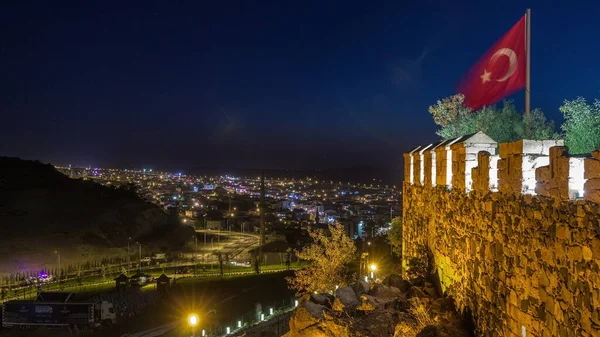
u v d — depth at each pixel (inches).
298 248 4446.4
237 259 4485.7
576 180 303.7
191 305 2192.4
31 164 6250.0
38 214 4842.5
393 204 7347.4
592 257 270.5
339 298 649.6
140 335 1727.4
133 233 5260.8
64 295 2145.7
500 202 425.4
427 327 507.2
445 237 609.9
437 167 656.4
